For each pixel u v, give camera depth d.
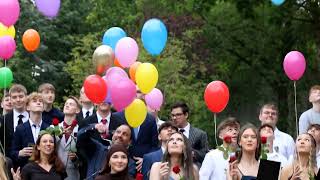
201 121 47.03
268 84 50.53
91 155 18.81
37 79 51.84
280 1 22.28
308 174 16.66
